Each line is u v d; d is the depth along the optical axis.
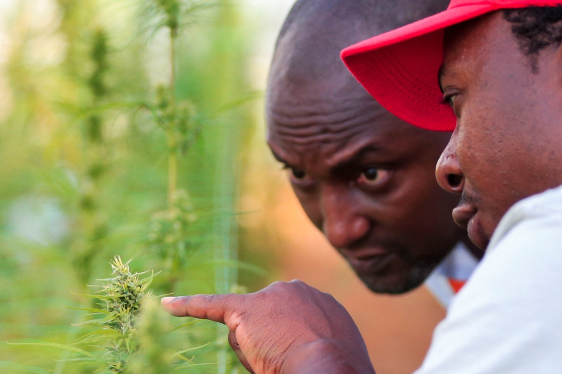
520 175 1.02
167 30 2.09
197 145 2.84
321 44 1.75
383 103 1.50
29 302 2.59
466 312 0.82
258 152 4.43
